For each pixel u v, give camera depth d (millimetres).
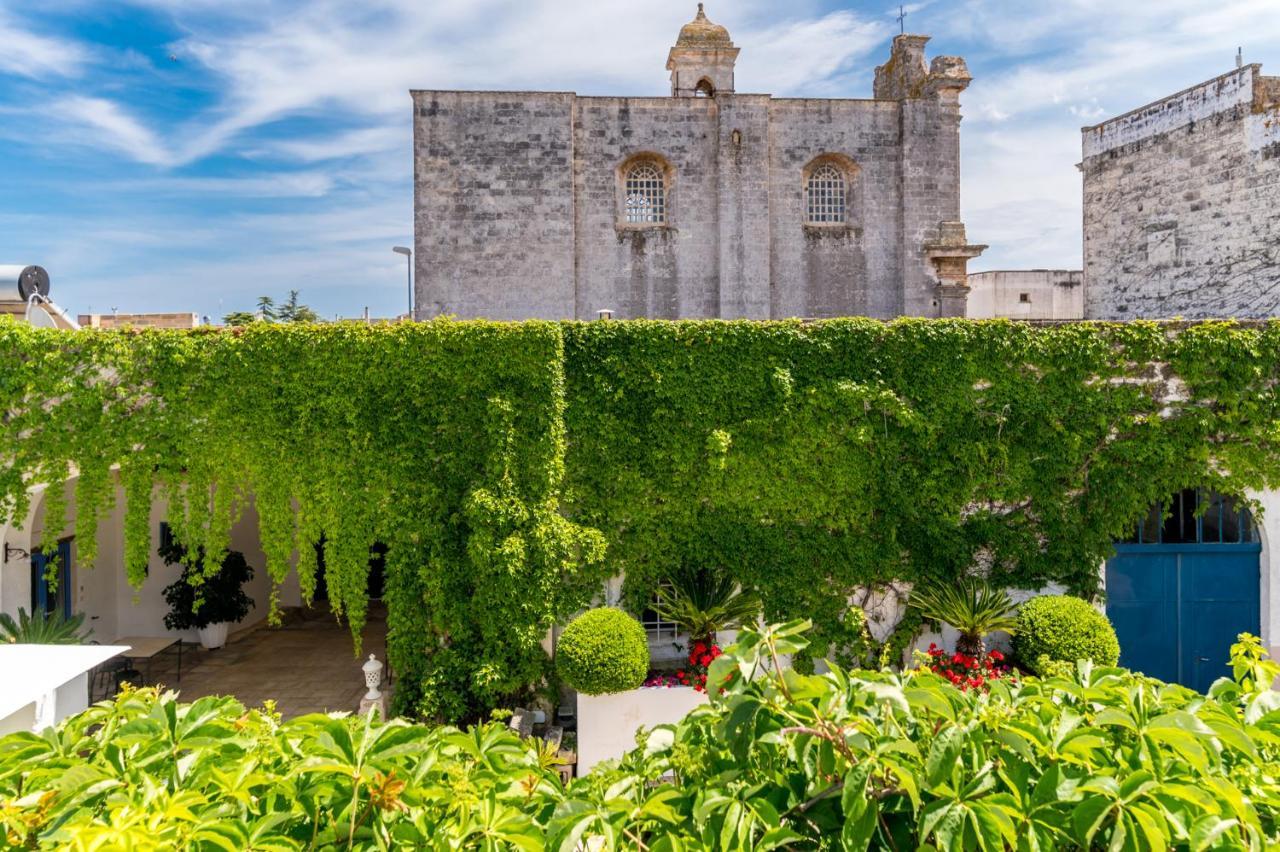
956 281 23641
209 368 12578
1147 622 13594
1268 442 13016
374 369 12469
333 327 12594
